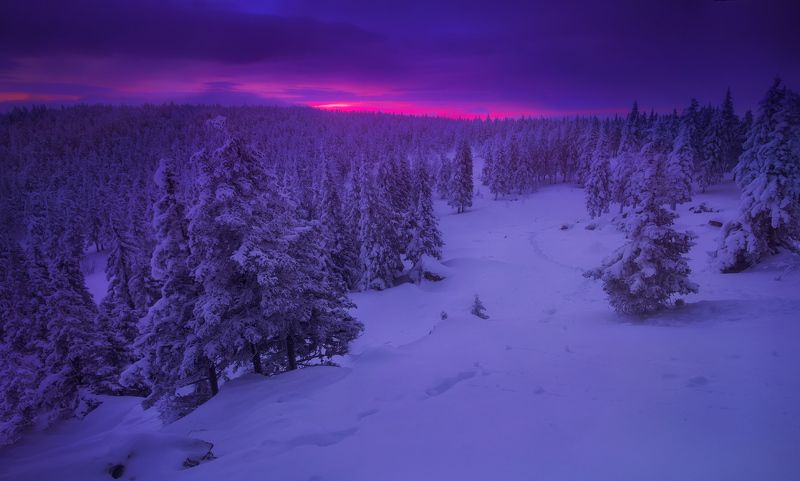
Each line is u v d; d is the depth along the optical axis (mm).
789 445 5582
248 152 14602
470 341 14500
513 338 14656
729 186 72375
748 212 27328
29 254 30062
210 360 14477
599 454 5852
